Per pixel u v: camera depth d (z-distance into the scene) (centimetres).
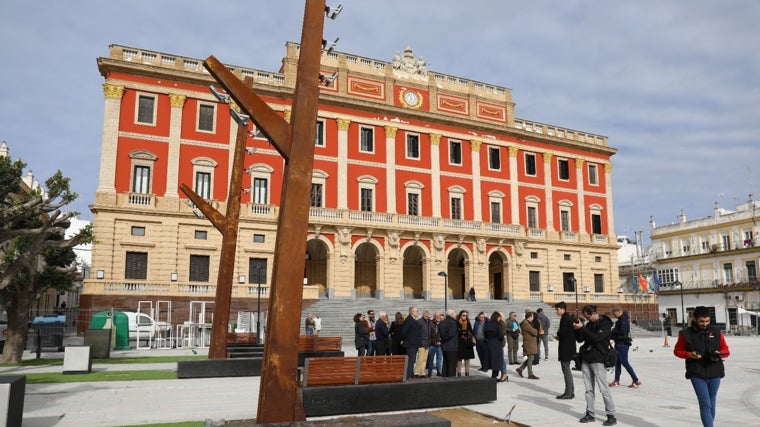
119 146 3625
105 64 3609
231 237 1834
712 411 806
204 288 3653
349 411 1080
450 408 1153
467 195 4750
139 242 3572
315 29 872
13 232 1706
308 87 855
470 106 4900
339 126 4316
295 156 833
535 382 1581
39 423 992
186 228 3722
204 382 1562
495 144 4950
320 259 4444
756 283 5453
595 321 1020
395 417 796
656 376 1709
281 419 773
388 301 4031
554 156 5291
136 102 3709
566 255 5153
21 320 2027
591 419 1012
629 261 7638
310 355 1859
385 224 4272
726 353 819
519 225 4850
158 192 3700
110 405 1183
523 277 4806
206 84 3903
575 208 5312
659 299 6619
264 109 829
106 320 2764
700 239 6259
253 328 3256
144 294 3469
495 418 1045
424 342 1541
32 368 1866
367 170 4375
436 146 4666
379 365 1145
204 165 3841
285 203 820
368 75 4516
